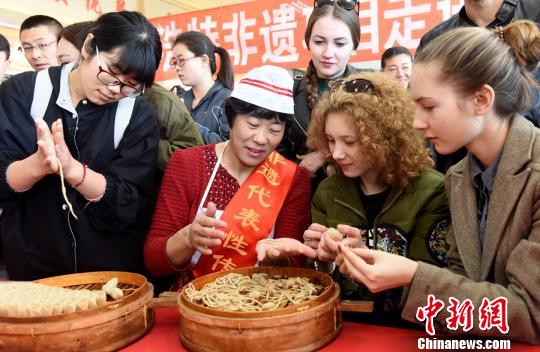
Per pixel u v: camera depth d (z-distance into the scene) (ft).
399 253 4.89
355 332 3.95
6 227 5.74
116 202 5.37
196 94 10.94
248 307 3.84
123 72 4.99
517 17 6.96
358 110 4.65
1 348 3.55
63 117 5.49
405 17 10.53
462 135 3.70
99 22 5.14
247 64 12.58
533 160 3.61
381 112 4.66
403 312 3.67
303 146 7.64
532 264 3.40
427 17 10.32
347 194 5.26
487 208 4.03
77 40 7.99
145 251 5.23
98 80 5.01
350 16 7.48
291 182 5.53
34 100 5.47
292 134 7.67
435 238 4.77
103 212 5.43
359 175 5.02
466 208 4.14
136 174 5.63
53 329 3.47
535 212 3.55
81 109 5.53
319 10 7.55
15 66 13.83
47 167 4.81
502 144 3.84
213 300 4.00
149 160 5.79
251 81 5.08
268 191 5.41
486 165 4.01
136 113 5.77
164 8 17.03
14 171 4.92
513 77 3.67
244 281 4.45
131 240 5.90
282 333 3.44
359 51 11.02
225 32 12.85
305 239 4.70
